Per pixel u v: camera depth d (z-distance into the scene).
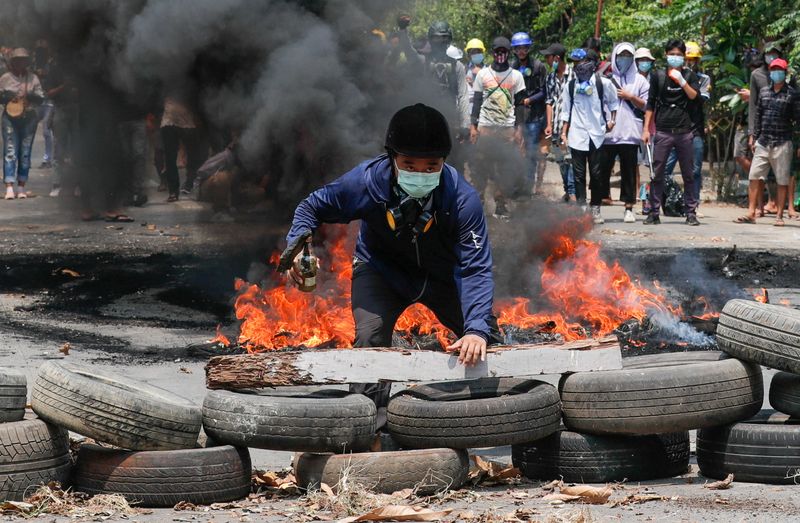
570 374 8.56
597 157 24.45
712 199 31.70
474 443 8.12
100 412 7.80
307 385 8.55
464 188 8.35
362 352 8.34
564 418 8.59
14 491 7.72
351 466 7.98
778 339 8.32
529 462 8.73
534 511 7.47
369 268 8.95
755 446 8.36
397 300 8.93
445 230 8.46
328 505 7.68
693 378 8.30
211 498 7.95
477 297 8.38
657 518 7.29
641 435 8.49
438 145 7.92
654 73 24.70
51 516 7.50
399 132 7.93
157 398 8.09
